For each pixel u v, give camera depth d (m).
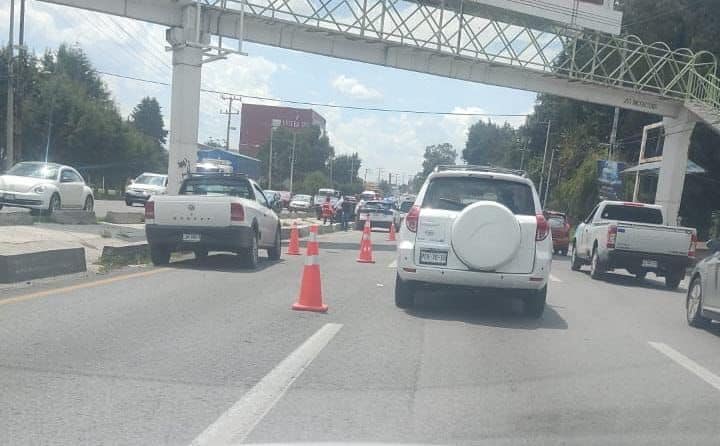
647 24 48.06
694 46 45.66
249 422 5.45
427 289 10.53
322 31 26.25
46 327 8.30
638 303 14.12
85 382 6.29
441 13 27.91
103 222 24.20
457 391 6.60
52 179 22.77
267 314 9.96
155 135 114.31
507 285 10.03
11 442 4.86
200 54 24.56
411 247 10.17
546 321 10.78
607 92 30.58
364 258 19.05
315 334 8.80
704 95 30.88
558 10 29.30
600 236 18.48
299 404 5.97
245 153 116.88
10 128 35.88
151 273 13.58
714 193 47.59
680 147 31.41
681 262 17.50
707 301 10.80
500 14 29.64
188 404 5.83
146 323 8.88
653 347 9.23
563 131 65.19
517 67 29.06
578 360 8.16
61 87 56.38
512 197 10.36
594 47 31.98
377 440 5.16
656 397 6.72
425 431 5.45
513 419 5.86
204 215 14.41
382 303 11.57
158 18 24.17
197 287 12.12
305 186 98.81
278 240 17.89
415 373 7.18
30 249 11.98
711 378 7.61
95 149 57.62
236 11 24.94
